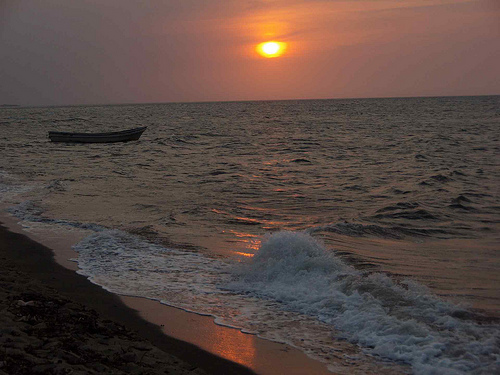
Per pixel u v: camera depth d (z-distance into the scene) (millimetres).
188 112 139875
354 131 51375
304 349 5352
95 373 4312
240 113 123812
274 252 8250
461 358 4914
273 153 30531
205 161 26203
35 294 6484
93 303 6676
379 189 17266
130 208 13555
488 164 23984
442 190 16828
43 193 15836
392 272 7938
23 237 10375
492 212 13375
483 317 5969
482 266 8383
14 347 4672
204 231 11016
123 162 25594
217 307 6602
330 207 14094
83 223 11680
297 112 124188
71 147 34781
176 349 5355
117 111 162000
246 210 13539
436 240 10383
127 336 5496
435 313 6031
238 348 5391
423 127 55312
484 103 166625
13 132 53312
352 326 5852
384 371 4828
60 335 5148
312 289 7062
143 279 7730
